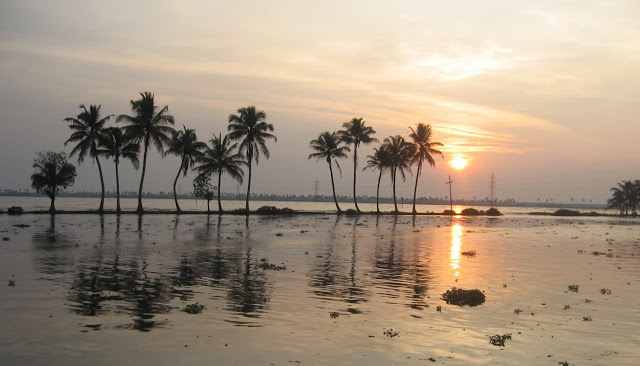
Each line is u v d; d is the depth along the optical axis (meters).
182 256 28.86
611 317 16.05
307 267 25.91
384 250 35.53
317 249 34.84
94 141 71.62
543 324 15.00
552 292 20.30
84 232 42.59
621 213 170.38
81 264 24.50
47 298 16.67
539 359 11.78
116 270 22.95
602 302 18.39
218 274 22.73
